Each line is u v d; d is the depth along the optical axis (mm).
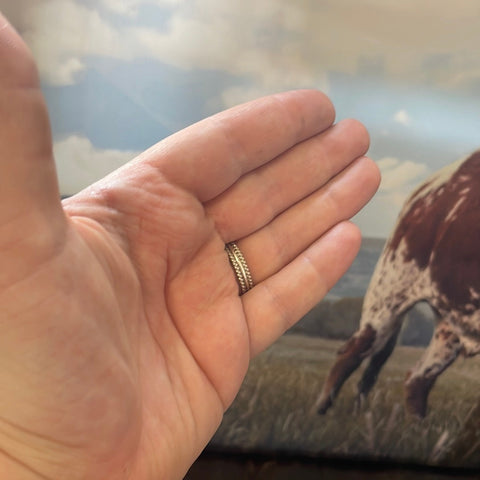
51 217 137
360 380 749
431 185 751
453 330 748
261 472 742
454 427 756
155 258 190
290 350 744
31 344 142
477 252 738
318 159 241
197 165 202
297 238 236
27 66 121
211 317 206
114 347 159
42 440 156
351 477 751
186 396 192
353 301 749
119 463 165
